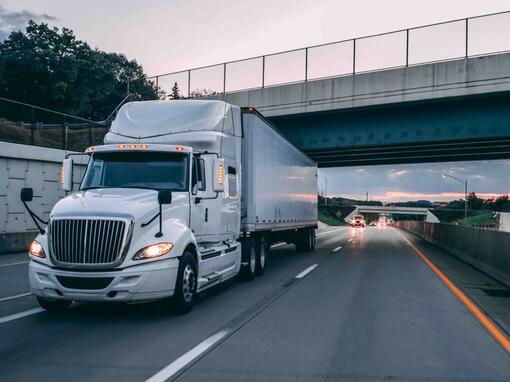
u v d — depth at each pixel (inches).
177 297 321.7
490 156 1498.5
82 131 1166.3
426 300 394.3
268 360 230.2
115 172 362.6
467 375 211.6
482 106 1008.2
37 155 924.6
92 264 294.8
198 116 418.6
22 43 2028.8
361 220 3772.1
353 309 354.6
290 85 1163.3
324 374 211.2
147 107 429.1
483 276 559.2
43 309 348.2
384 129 1104.8
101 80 2185.0
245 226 497.4
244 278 506.3
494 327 301.7
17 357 232.5
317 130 1180.5
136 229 303.1
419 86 1021.8
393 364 225.9
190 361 227.5
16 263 645.3
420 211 6624.0
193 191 365.4
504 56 950.4
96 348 248.4
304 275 556.4
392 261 732.0
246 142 503.8
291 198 724.7
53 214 307.7
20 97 2020.2
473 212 4805.6
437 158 1567.4
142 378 203.6
